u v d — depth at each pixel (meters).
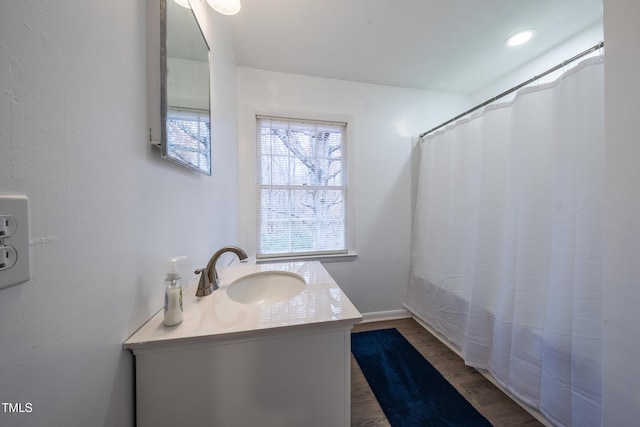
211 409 0.66
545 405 1.16
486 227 1.51
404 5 1.37
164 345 0.61
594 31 1.52
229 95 1.65
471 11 1.41
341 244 2.24
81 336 0.45
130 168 0.60
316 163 2.17
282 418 0.70
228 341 0.66
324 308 0.80
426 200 2.15
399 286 2.35
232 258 1.67
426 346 1.86
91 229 0.47
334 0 1.33
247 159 1.98
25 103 0.34
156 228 0.72
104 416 0.51
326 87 2.12
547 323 1.16
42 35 0.37
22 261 0.34
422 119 2.35
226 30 1.53
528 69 1.92
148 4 0.68
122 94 0.56
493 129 1.47
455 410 1.27
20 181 0.34
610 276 0.73
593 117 1.00
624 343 0.70
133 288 0.61
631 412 0.69
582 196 1.02
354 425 1.19
